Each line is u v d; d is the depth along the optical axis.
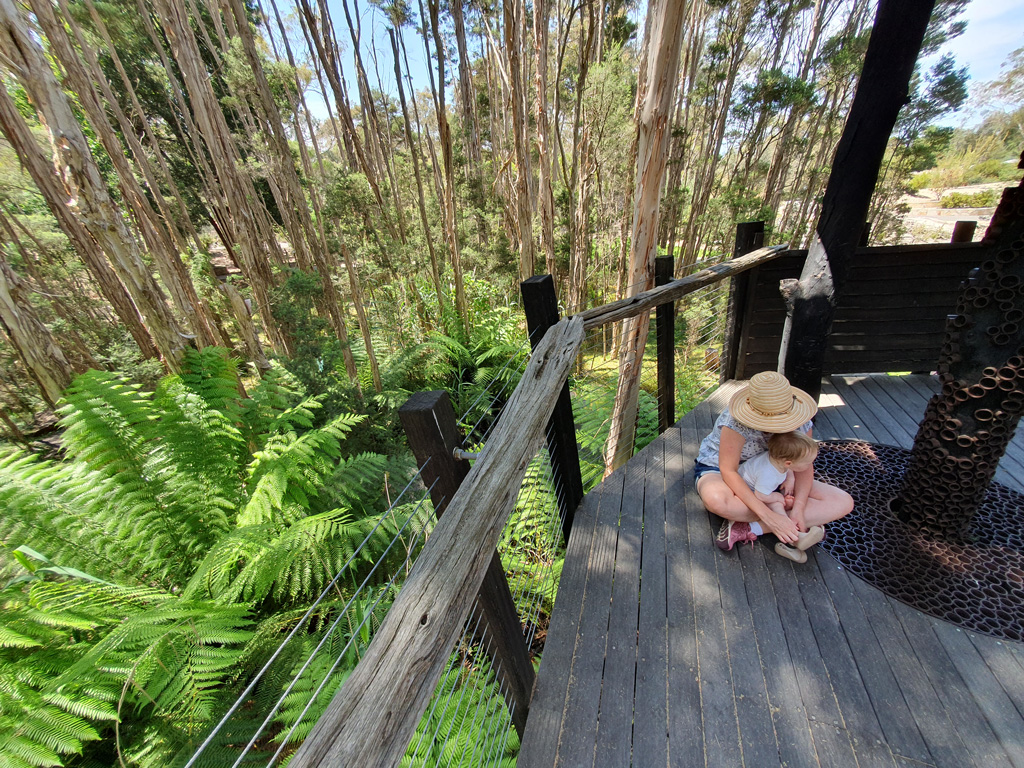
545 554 2.44
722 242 10.18
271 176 8.08
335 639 2.46
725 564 1.81
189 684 2.13
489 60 11.80
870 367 3.23
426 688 0.60
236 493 3.44
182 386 3.59
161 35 9.92
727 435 1.81
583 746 1.27
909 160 12.61
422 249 7.99
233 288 6.32
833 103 11.95
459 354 7.09
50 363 3.88
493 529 0.83
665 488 2.27
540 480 2.49
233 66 5.68
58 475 2.73
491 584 1.12
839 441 2.55
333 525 2.89
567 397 1.87
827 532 1.91
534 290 1.62
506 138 10.35
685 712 1.33
